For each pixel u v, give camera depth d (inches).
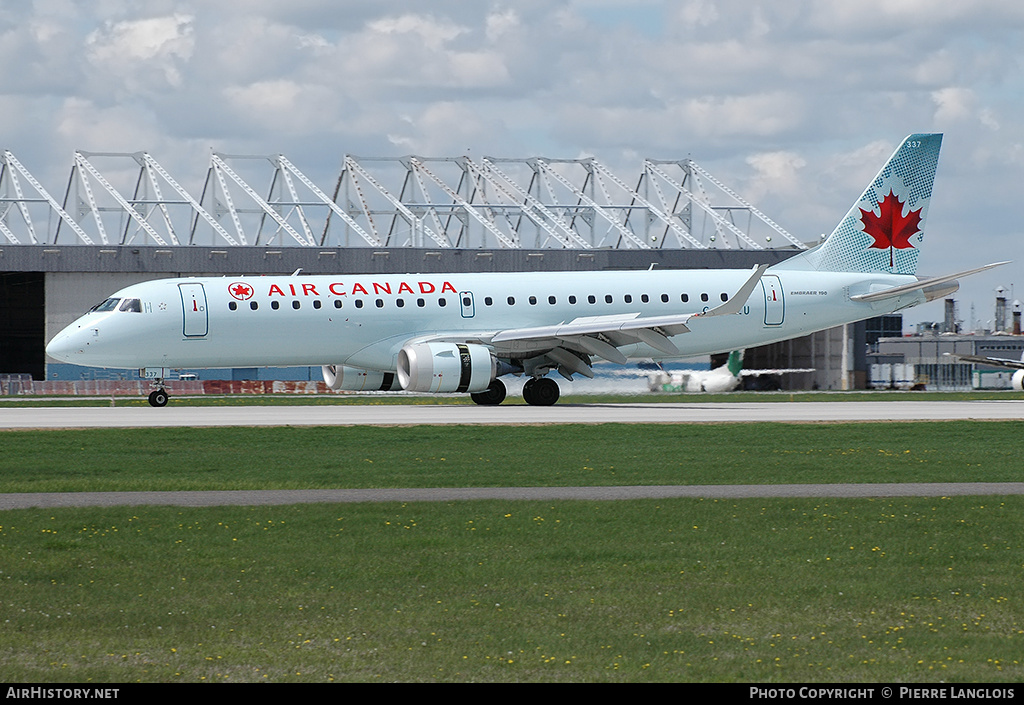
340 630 1562.5
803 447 3870.6
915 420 5083.7
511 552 2070.6
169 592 1770.4
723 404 6688.0
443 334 5964.6
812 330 6555.1
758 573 1915.6
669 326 5797.2
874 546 2129.7
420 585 1822.1
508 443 3978.8
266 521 2345.0
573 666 1412.4
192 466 3302.2
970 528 2306.8
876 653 1469.0
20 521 2333.9
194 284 5743.1
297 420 5014.8
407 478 3034.0
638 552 2070.6
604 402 6973.4
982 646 1499.8
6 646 1489.9
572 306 6176.2
